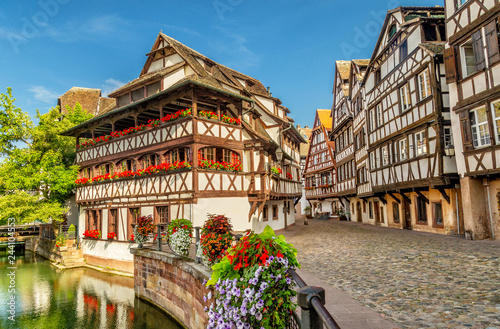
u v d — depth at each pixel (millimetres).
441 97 13477
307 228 23234
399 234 15367
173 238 9961
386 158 18500
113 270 17625
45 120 23234
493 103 10922
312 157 38938
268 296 2885
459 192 13875
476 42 11492
